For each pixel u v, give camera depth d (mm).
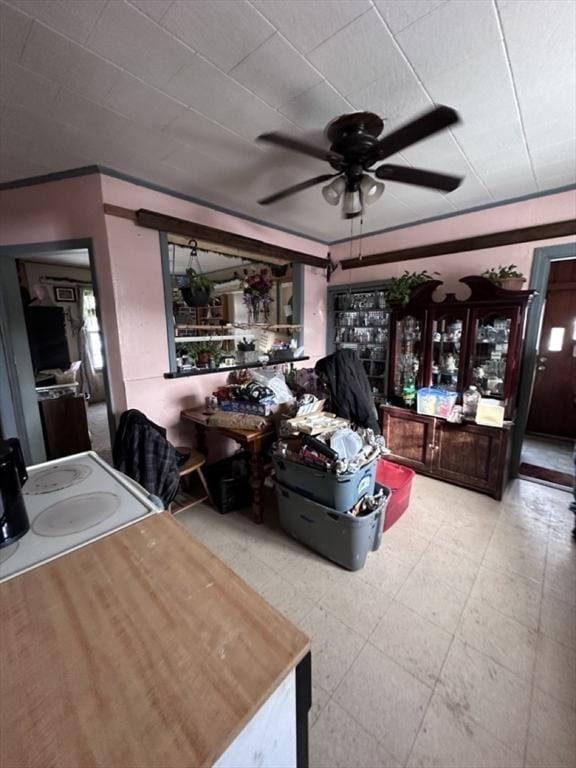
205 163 2162
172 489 2012
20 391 2711
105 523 927
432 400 2941
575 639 1516
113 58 1317
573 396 3869
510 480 3035
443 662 1422
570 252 2582
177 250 4359
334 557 1965
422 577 1890
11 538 837
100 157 2084
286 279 4215
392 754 1124
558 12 1136
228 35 1217
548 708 1247
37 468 1264
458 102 1608
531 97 1575
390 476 2531
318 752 1132
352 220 3254
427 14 1145
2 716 481
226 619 632
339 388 2516
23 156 2053
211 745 447
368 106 1630
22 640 594
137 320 2461
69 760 429
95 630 612
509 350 2684
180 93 1525
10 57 1298
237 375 2887
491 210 2881
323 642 1516
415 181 1760
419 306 3066
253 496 2400
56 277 5551
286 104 1609
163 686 519
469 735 1172
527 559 2025
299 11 1126
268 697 518
